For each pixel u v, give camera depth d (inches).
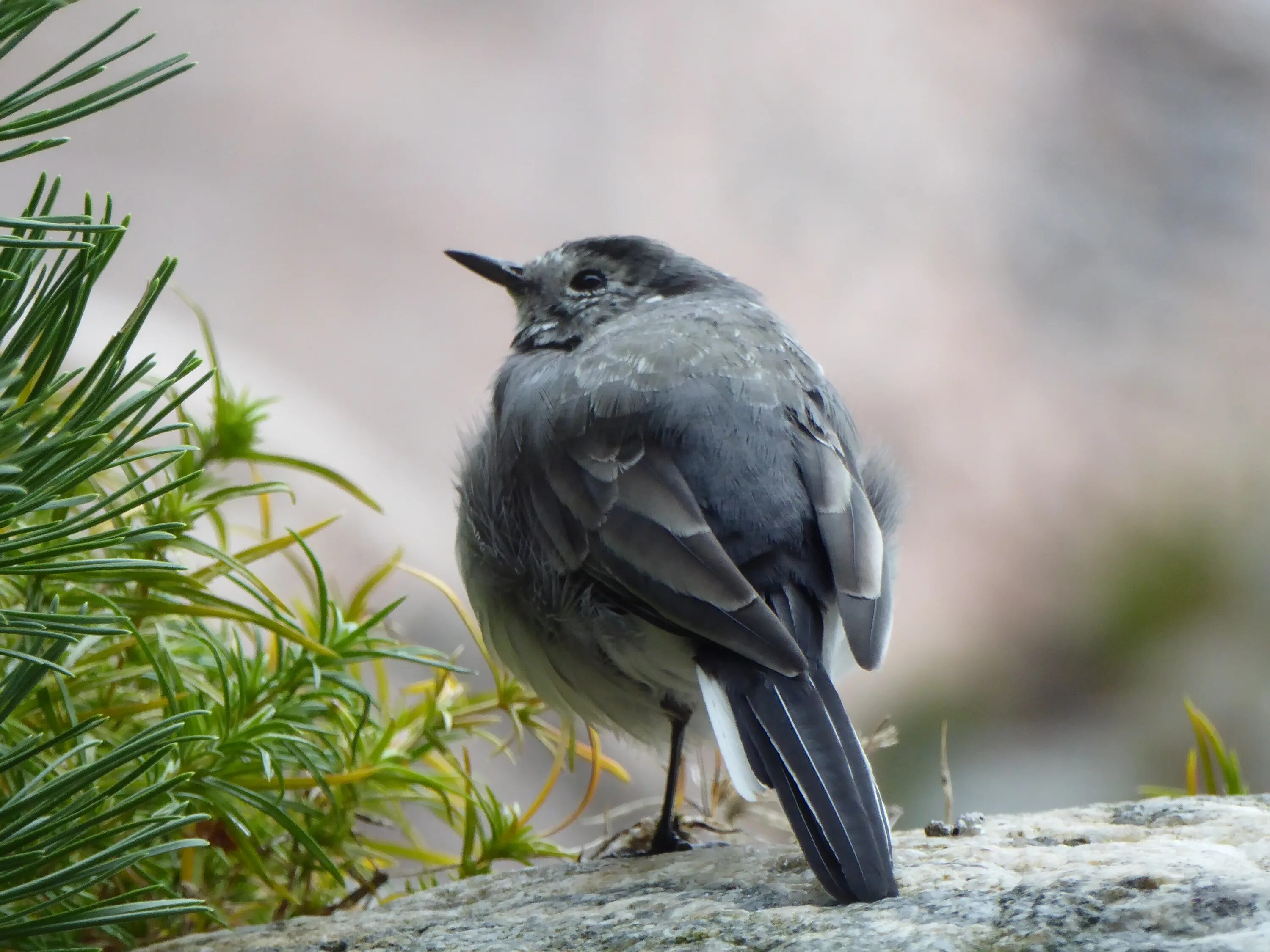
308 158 614.5
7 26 161.3
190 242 565.6
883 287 641.0
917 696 572.7
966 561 591.8
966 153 696.4
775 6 745.6
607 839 300.5
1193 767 282.2
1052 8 796.6
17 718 244.2
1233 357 667.4
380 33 679.1
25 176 574.2
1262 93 776.3
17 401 172.6
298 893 275.9
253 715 254.2
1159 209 713.6
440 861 293.0
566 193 627.5
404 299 568.4
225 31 660.1
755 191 654.5
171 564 180.4
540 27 702.5
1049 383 639.8
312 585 299.7
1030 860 207.8
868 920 185.2
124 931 249.0
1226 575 604.7
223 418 276.4
